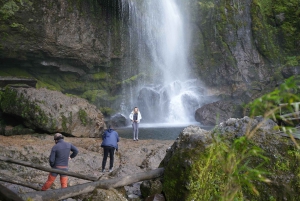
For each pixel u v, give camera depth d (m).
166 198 5.81
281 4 32.38
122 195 5.84
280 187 5.05
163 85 30.97
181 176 5.59
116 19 28.70
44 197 5.01
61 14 24.78
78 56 26.41
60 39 24.88
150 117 29.08
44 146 10.97
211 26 31.88
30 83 20.05
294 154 5.26
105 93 28.36
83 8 26.27
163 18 31.95
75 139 13.75
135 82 29.91
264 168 5.21
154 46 31.39
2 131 14.11
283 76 30.28
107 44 28.17
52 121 14.02
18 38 23.08
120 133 19.86
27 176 8.58
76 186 5.43
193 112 30.25
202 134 5.86
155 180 6.20
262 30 31.72
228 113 25.33
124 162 10.46
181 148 5.94
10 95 14.43
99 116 16.17
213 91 31.14
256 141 5.47
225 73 30.89
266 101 1.90
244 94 29.84
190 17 32.28
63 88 27.11
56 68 26.25
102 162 9.58
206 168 4.99
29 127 14.11
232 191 2.36
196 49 32.03
